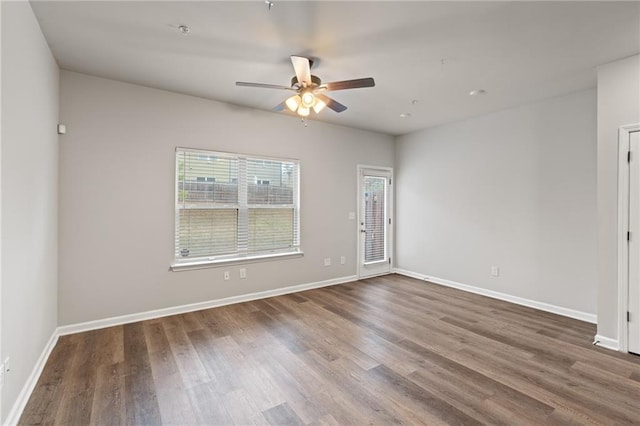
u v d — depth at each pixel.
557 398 2.15
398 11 2.19
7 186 1.79
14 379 1.91
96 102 3.30
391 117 4.77
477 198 4.72
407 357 2.72
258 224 4.48
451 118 4.82
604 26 2.36
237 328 3.36
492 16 2.25
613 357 2.74
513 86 3.53
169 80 3.41
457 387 2.27
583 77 3.28
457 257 5.00
